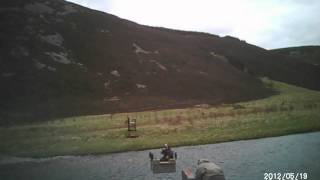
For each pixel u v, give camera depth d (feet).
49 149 144.15
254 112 217.77
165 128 176.86
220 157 113.29
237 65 442.09
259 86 386.93
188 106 277.03
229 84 358.23
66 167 114.73
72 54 332.19
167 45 407.23
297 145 127.24
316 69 533.55
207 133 161.79
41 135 173.68
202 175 74.18
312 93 364.58
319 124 169.27
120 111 260.42
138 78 323.57
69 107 260.21
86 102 272.51
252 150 122.62
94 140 156.35
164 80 331.36
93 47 347.56
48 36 341.21
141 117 217.97
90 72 315.99
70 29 360.48
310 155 107.96
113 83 308.81
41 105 257.96
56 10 383.65
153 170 98.07
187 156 119.55
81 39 352.69
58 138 164.04
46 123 213.05
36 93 272.51
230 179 83.20
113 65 331.16
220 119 197.57
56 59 318.24
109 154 134.72
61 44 339.16
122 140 153.99
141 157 124.26
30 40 327.26
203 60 404.36
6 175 107.65
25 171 112.37
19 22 344.49
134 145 144.05
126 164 112.78
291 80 459.73
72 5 409.28
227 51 476.95
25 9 366.02
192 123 188.65
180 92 316.19
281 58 527.81
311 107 231.30
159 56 371.15
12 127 204.64
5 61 298.97
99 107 266.36
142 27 439.22
